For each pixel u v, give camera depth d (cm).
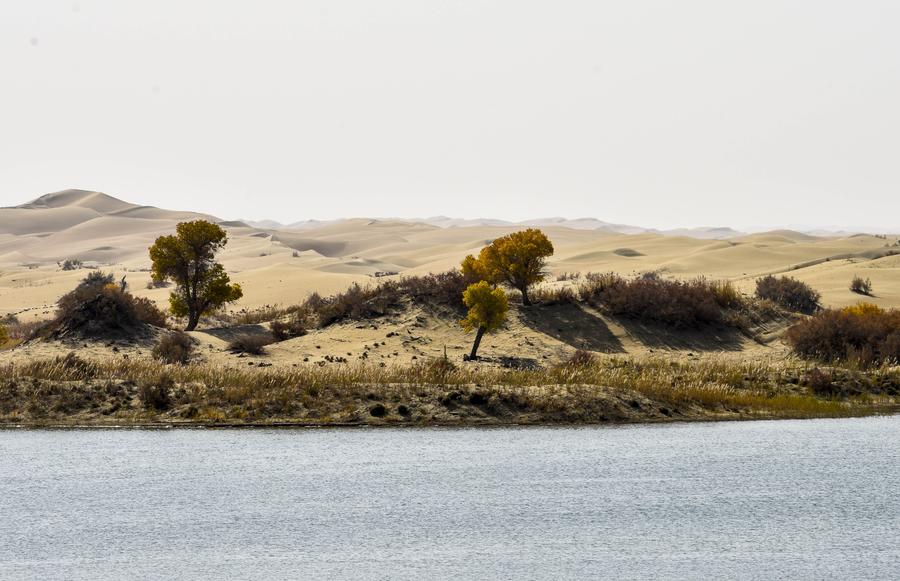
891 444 6475
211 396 7281
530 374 7919
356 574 4084
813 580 4022
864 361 9012
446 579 4041
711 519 4872
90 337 9612
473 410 7188
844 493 5316
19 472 5659
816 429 6969
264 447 6278
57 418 6981
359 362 8888
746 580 4028
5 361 8694
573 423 7075
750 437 6681
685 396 7644
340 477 5572
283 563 4228
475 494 5278
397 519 4862
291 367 8600
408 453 6166
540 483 5491
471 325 9362
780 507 5066
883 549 4409
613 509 5041
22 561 4238
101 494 5253
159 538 4547
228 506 5066
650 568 4169
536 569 4147
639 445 6425
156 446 6269
